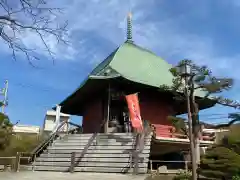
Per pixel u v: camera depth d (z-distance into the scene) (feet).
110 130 72.95
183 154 77.00
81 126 88.17
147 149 55.93
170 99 82.89
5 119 81.51
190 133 37.11
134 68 78.59
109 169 53.26
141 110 76.64
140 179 43.86
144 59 84.84
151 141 61.67
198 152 53.31
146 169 51.06
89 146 61.57
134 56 84.28
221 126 58.08
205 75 52.34
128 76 72.69
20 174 50.52
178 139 63.87
